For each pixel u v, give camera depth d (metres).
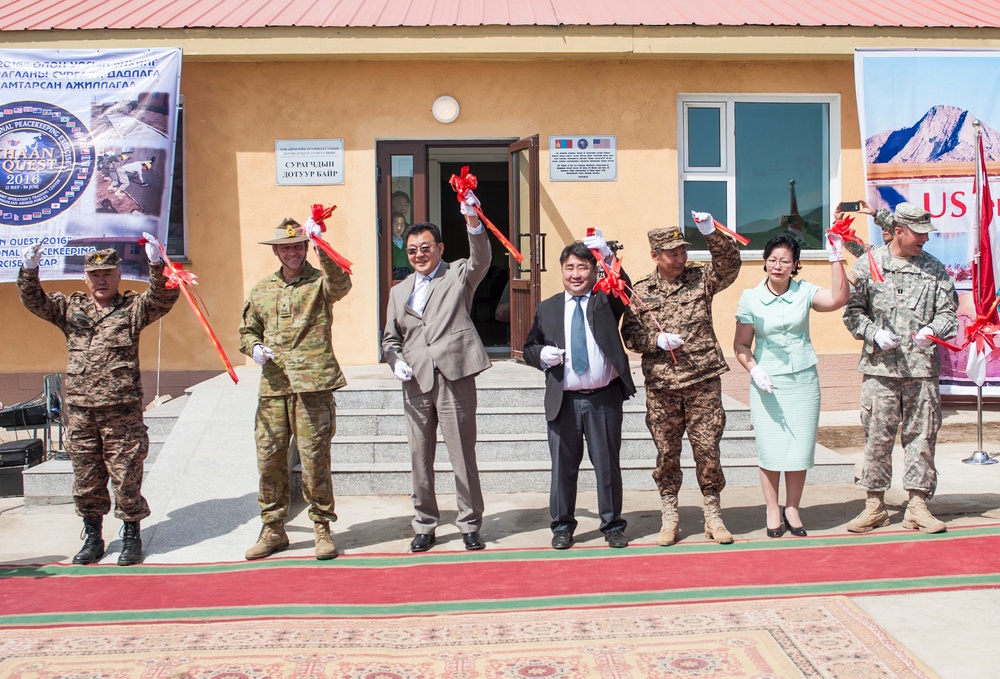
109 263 5.38
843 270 5.48
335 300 5.47
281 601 4.67
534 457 6.94
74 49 8.01
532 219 8.40
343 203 8.59
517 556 5.33
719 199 8.89
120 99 8.01
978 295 6.86
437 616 4.42
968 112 8.35
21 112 7.95
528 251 8.74
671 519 5.52
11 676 3.85
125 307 5.46
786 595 4.55
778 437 5.51
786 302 5.57
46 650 4.10
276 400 5.40
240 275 8.55
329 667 3.90
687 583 4.77
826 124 8.95
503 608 4.49
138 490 5.42
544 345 5.54
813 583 4.71
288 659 3.99
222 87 8.48
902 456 7.73
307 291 5.41
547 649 4.03
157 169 8.04
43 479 6.70
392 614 4.46
